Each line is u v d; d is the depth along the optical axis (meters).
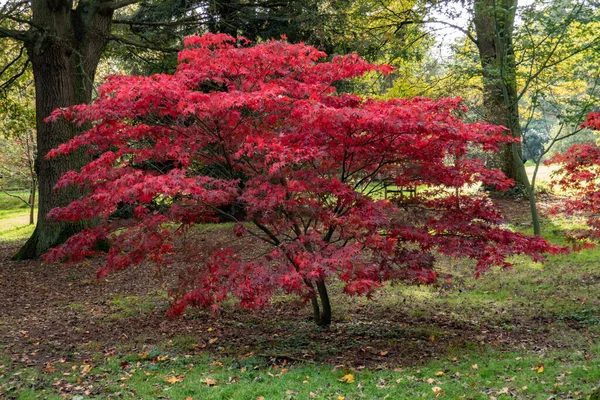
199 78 6.86
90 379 6.37
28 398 5.76
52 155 6.86
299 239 6.75
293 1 18.83
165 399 5.66
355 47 19.39
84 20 15.73
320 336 8.06
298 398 5.52
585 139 36.72
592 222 9.68
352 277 6.25
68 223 15.39
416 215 7.54
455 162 7.30
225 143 6.89
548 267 11.90
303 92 7.05
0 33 14.62
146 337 8.24
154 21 19.78
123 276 12.93
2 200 38.16
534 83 15.14
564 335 7.55
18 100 21.78
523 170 14.80
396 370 6.32
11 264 14.71
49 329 8.84
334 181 6.59
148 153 7.07
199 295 6.87
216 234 16.33
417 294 10.61
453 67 15.97
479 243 7.29
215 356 7.23
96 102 6.60
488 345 7.27
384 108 6.45
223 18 19.16
